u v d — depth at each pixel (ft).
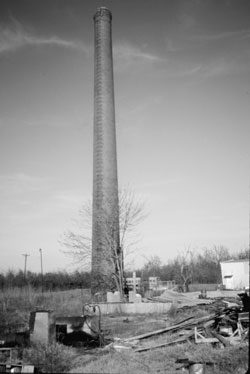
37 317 36.78
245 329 41.88
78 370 30.68
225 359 32.30
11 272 200.75
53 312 38.17
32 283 181.47
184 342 41.96
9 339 38.32
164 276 223.92
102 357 35.65
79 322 46.32
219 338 40.09
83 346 42.22
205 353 35.29
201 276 212.84
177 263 197.26
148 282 147.43
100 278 106.22
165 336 45.83
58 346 34.47
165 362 33.68
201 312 59.93
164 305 78.43
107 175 119.96
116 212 110.93
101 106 127.03
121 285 99.30
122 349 39.60
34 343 35.50
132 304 78.84
